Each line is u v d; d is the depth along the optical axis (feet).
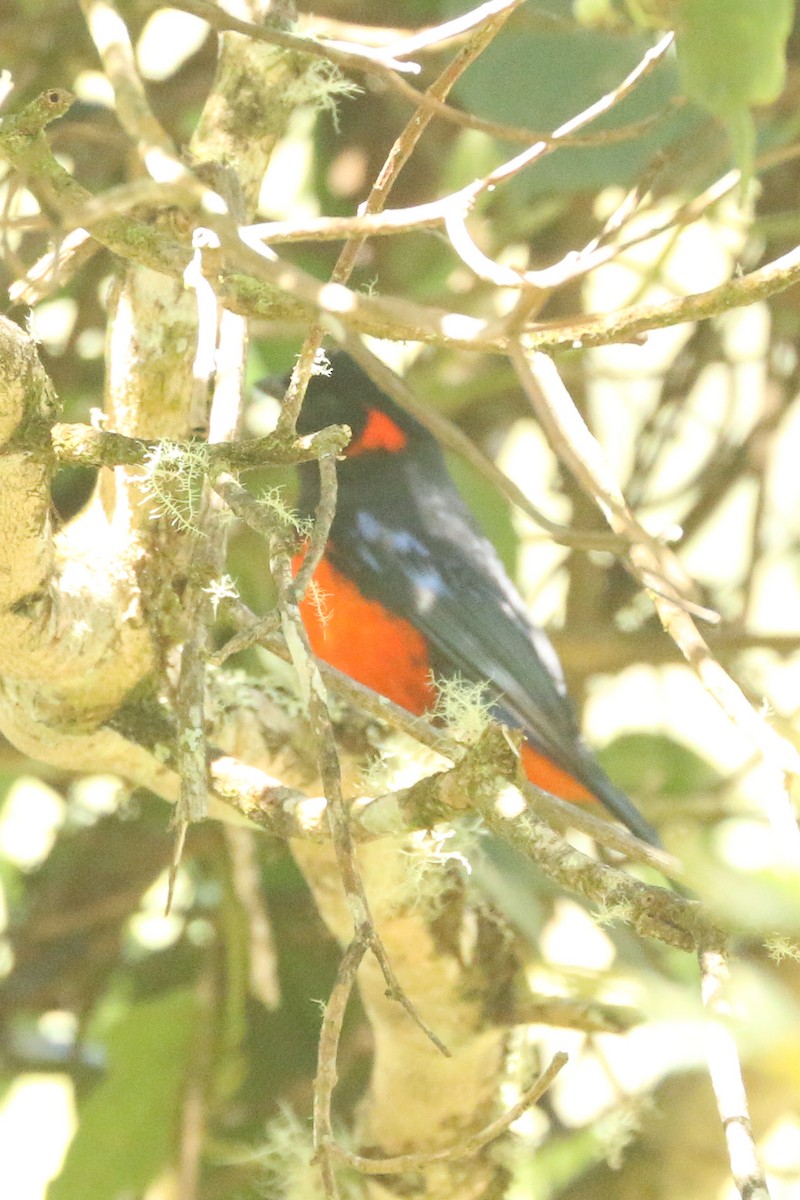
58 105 18.16
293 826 19.10
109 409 21.66
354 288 35.47
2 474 17.76
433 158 35.68
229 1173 30.96
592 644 34.68
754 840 30.45
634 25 26.40
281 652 17.67
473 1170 25.61
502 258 35.14
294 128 37.88
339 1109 31.78
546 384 18.99
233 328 18.38
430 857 22.44
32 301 19.40
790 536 40.42
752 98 13.37
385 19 34.06
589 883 16.25
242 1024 30.96
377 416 34.06
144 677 21.88
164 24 39.40
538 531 38.01
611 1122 27.96
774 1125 24.25
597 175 27.02
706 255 37.42
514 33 26.99
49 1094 38.17
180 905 34.71
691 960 24.07
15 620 19.80
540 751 31.89
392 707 17.61
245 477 34.27
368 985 24.07
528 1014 24.30
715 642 33.68
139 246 18.47
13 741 23.09
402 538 32.60
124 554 21.18
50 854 35.04
